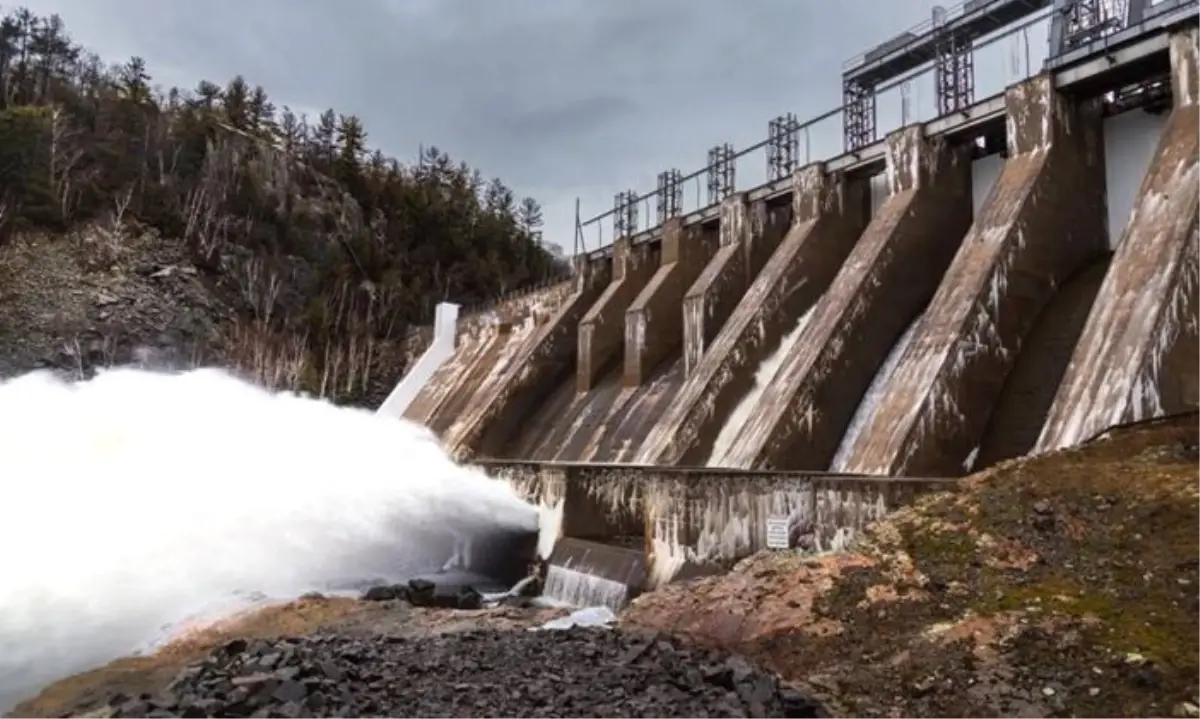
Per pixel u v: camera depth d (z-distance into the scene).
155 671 16.98
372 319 87.69
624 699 10.64
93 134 86.94
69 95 91.06
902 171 31.81
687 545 21.12
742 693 10.66
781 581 15.18
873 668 11.66
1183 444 15.98
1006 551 13.81
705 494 20.98
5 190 75.44
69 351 64.81
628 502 25.86
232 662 13.17
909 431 22.88
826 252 36.28
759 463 27.14
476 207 114.25
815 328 30.42
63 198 76.94
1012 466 17.06
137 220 79.12
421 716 10.14
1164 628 10.59
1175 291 19.27
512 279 102.00
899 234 30.52
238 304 79.81
